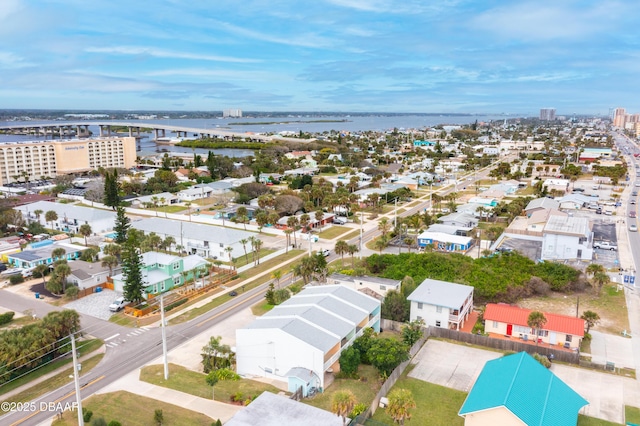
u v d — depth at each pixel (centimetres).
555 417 4394
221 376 5791
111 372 6016
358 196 16800
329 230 13650
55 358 6375
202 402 5300
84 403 5278
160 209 16138
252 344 5919
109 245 9769
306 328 5925
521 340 6956
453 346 6725
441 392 5519
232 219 14175
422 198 18500
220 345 6631
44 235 12419
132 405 5228
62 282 8681
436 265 9294
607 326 7438
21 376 5919
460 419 4994
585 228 11031
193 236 11419
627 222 14638
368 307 6938
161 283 8900
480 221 14612
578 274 9025
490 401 4491
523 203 16162
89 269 9206
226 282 9419
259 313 7875
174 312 7975
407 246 11944
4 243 11588
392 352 5753
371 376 5916
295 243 12006
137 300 8188
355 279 8462
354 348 6116
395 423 4866
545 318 6681
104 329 7312
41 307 8131
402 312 7431
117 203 16025
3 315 7419
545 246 10812
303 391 5359
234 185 18925
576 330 6631
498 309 7281
